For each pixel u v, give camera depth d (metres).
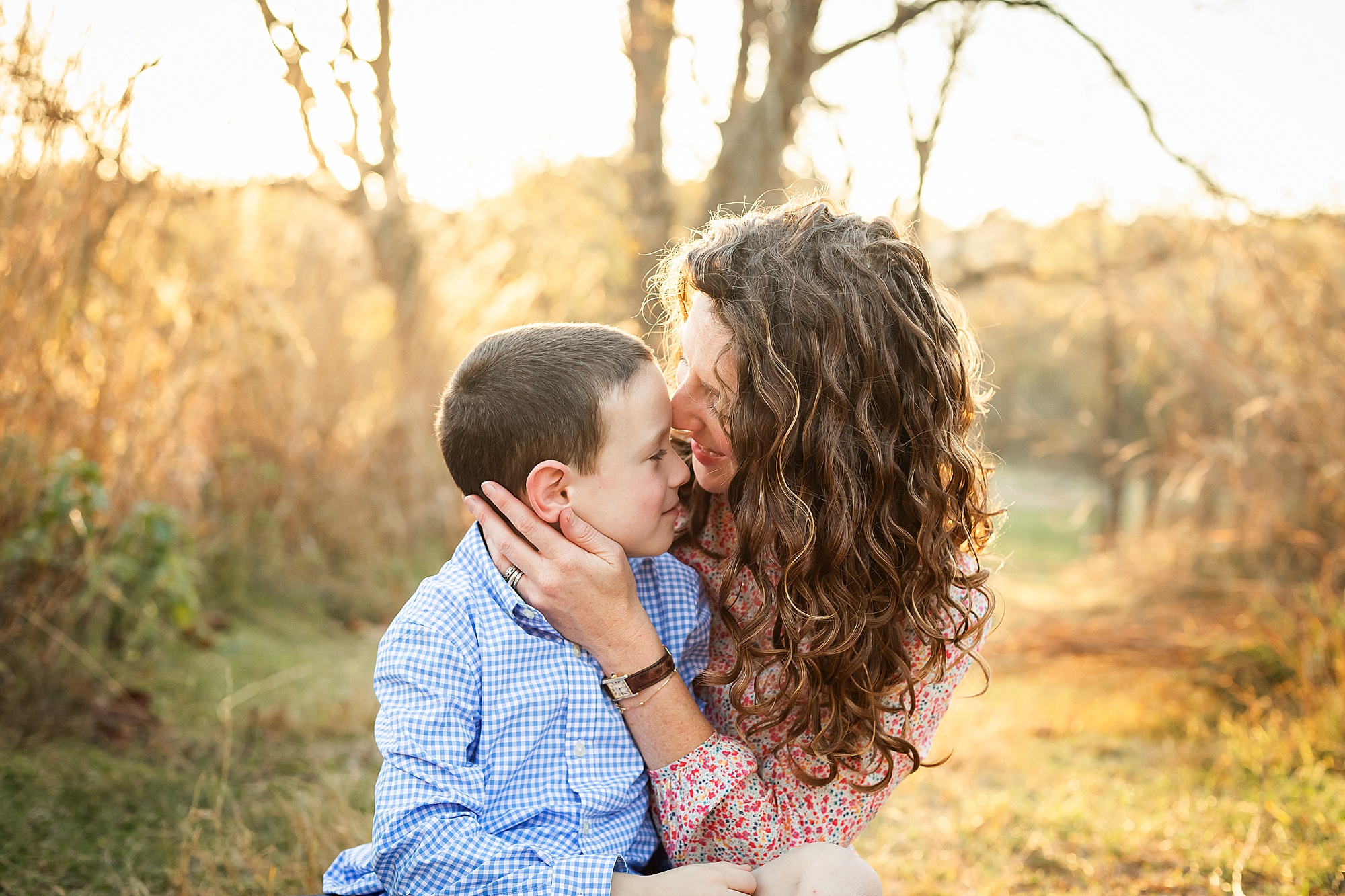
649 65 6.04
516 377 1.26
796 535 1.17
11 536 2.61
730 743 1.23
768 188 5.36
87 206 2.87
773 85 5.29
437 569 4.90
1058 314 8.63
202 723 2.70
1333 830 2.26
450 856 1.11
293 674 3.21
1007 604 6.00
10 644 2.60
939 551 1.21
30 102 2.71
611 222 6.85
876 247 1.22
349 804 2.25
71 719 2.57
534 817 1.19
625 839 1.23
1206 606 5.10
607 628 1.21
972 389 1.36
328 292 5.04
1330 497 4.11
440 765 1.16
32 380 2.74
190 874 1.89
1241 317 4.72
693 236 1.46
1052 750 3.06
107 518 2.92
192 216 3.90
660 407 1.27
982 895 2.01
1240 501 4.87
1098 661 4.37
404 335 5.35
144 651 3.15
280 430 4.52
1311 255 4.29
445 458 1.34
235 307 3.87
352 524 4.80
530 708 1.21
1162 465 5.98
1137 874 2.16
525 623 1.25
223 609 3.92
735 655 1.32
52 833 2.01
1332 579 3.98
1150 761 2.95
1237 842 2.26
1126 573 6.33
